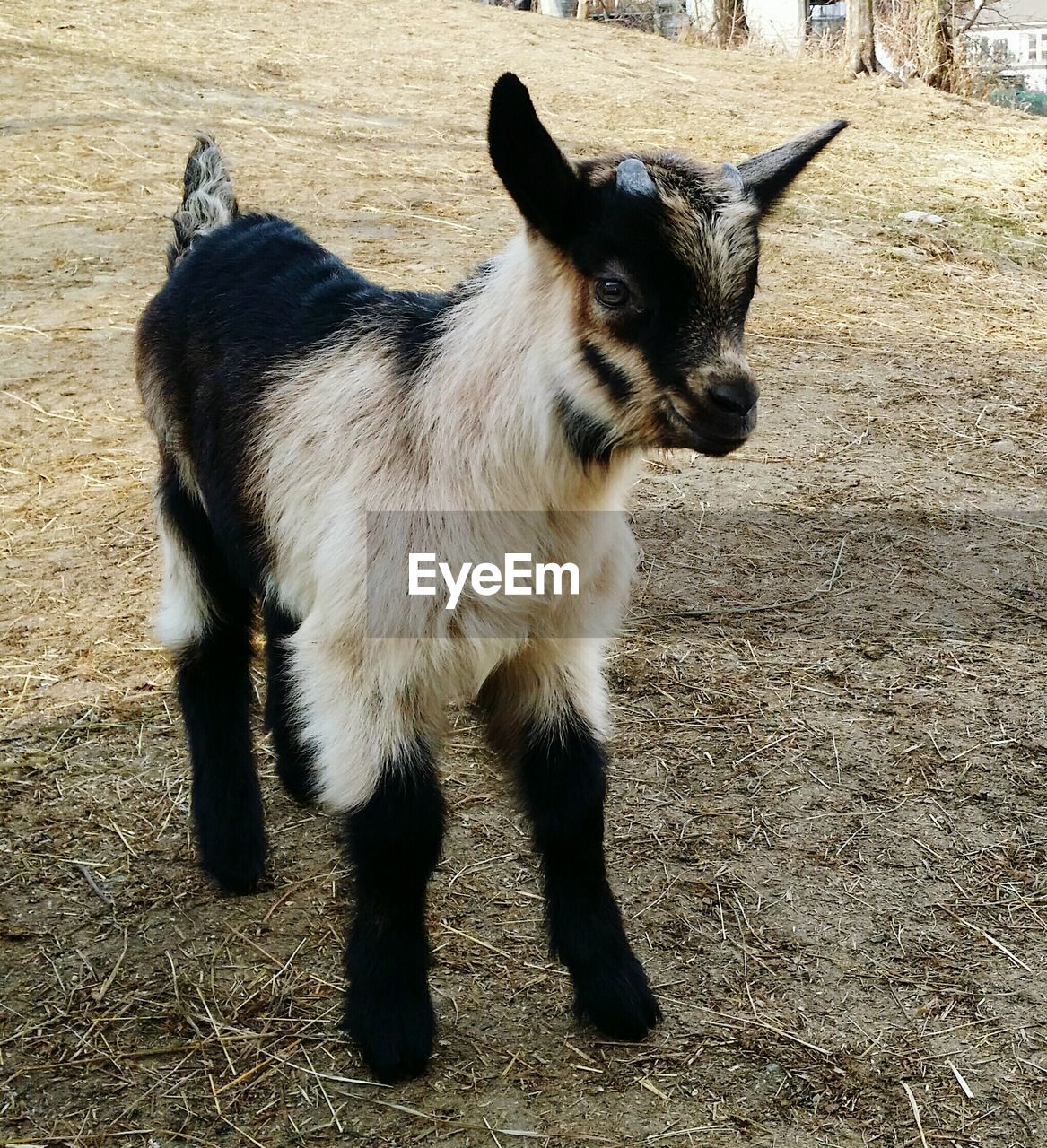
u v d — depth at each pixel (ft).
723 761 3.04
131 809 2.85
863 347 5.45
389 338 2.26
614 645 3.46
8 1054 2.20
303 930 2.54
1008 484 4.37
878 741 3.11
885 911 2.60
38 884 2.61
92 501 4.22
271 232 2.69
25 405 4.83
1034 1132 2.10
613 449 2.07
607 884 2.30
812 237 6.75
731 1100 2.15
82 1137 2.05
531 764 2.27
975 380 5.16
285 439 2.29
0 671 3.33
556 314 2.01
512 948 2.48
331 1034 2.27
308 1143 2.05
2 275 5.93
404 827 2.12
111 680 3.30
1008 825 2.84
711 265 1.90
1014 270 6.57
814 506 4.21
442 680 2.13
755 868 2.71
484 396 2.06
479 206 6.78
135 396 4.94
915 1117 2.12
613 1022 2.25
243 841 2.61
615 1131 2.08
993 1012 2.35
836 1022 2.32
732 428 1.93
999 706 3.23
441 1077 2.19
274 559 2.37
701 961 2.46
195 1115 2.10
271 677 2.85
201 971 2.41
